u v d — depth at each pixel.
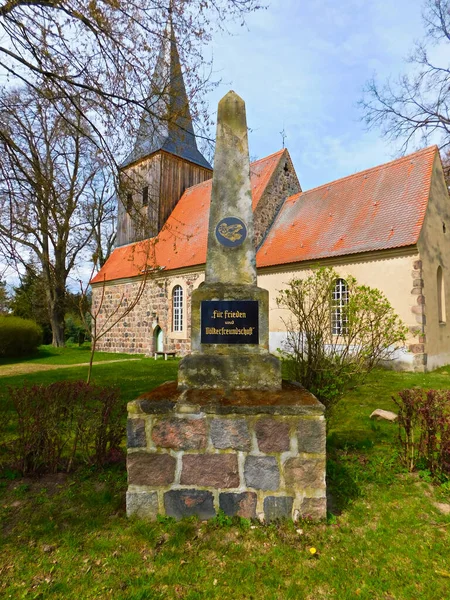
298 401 3.38
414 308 12.73
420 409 4.32
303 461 3.27
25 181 6.38
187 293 19.17
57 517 3.44
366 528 3.25
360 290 5.23
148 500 3.34
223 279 4.20
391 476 4.16
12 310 27.12
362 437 5.48
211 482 3.31
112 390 4.73
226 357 3.86
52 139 7.56
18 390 4.56
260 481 3.29
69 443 4.97
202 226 20.53
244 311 4.01
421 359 12.48
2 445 4.62
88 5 5.80
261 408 3.29
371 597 2.49
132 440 3.35
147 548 2.99
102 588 2.58
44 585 2.61
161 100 7.12
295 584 2.60
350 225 15.41
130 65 6.57
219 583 2.61
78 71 6.42
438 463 4.13
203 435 3.32
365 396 8.25
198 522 3.27
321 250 15.27
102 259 30.27
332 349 5.31
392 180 15.73
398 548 2.96
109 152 7.11
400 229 13.56
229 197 4.30
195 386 3.81
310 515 3.28
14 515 3.48
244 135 4.41
